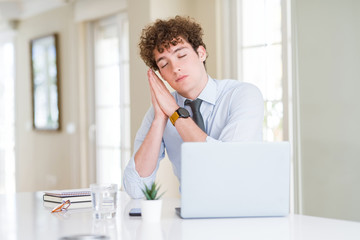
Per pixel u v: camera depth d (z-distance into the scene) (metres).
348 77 3.28
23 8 6.60
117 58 5.34
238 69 4.12
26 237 1.47
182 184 1.65
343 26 3.30
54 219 1.77
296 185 3.55
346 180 3.30
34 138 6.61
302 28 3.51
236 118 2.06
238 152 1.64
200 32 2.17
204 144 1.64
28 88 6.70
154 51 2.12
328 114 3.38
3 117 7.21
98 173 5.64
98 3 5.38
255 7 4.02
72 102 5.87
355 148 3.25
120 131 5.32
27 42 6.68
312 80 3.46
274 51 3.89
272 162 1.66
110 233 1.46
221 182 1.65
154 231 1.48
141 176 2.08
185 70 2.12
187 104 2.23
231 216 1.68
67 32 5.93
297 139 3.54
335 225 1.55
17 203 2.21
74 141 5.84
